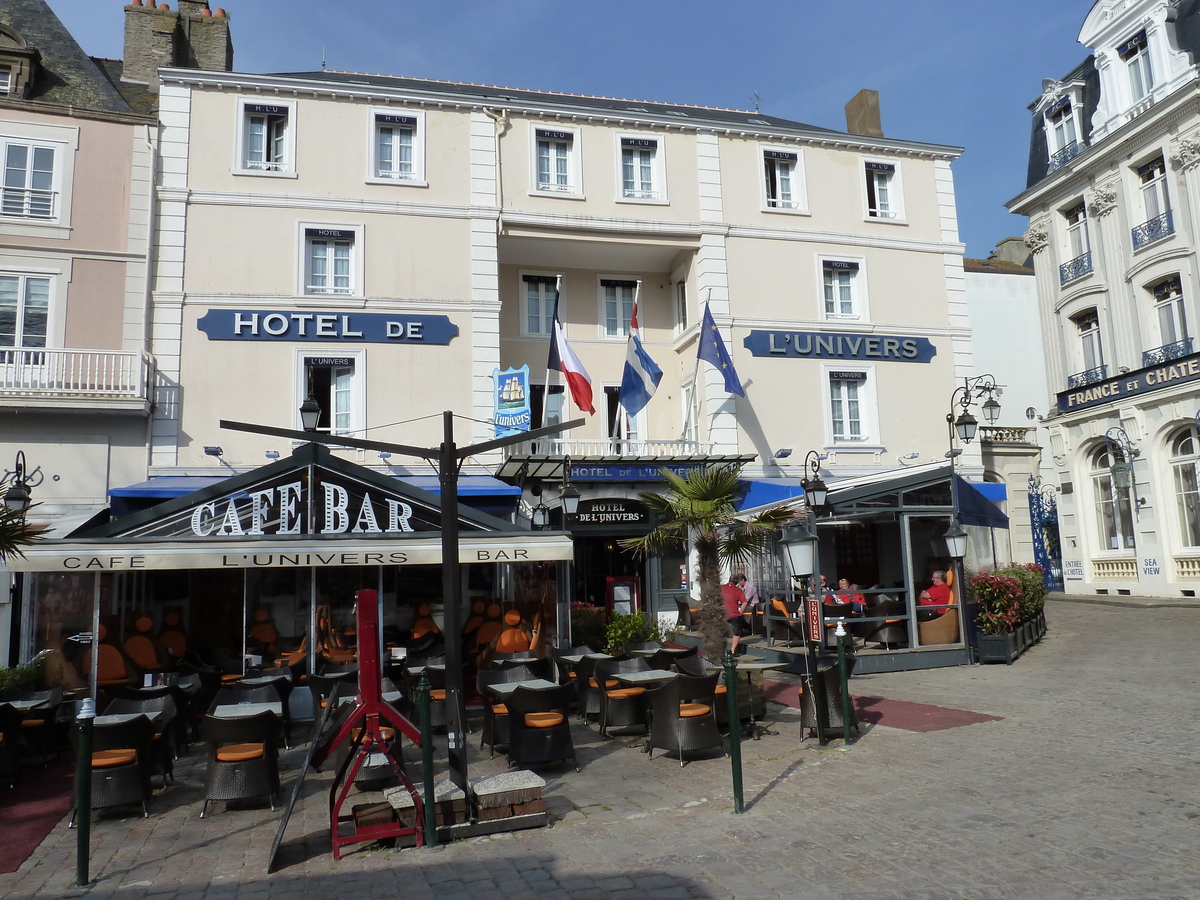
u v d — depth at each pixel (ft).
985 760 24.56
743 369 65.87
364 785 25.34
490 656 39.45
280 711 27.37
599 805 22.62
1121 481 67.56
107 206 54.90
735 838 19.43
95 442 52.26
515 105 63.62
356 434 57.31
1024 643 45.96
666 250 67.51
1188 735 25.84
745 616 52.42
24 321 52.60
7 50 54.75
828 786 23.08
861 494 43.83
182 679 32.65
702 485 37.35
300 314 57.31
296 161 59.06
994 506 48.73
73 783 26.66
